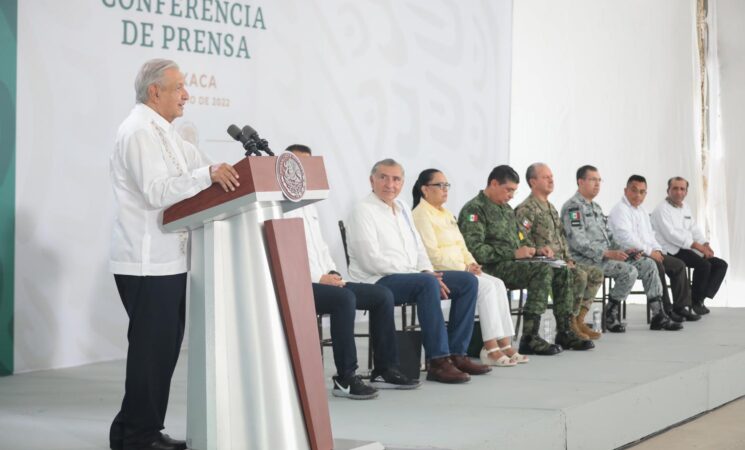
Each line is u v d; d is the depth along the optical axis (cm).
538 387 560
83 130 636
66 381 575
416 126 905
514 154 1175
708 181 1188
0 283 595
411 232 633
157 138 376
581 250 834
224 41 723
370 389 523
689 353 707
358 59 845
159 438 380
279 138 772
